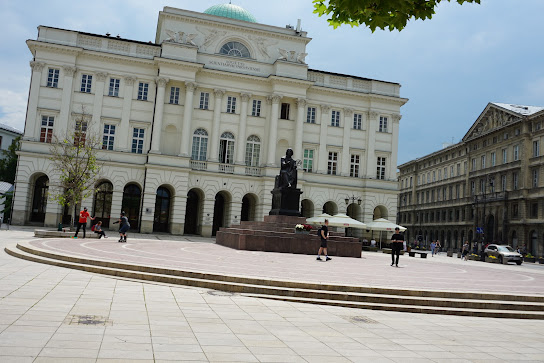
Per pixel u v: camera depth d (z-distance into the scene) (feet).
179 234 156.76
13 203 148.25
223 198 177.68
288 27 181.57
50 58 154.10
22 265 50.03
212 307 34.19
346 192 177.06
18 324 25.02
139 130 161.79
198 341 24.40
